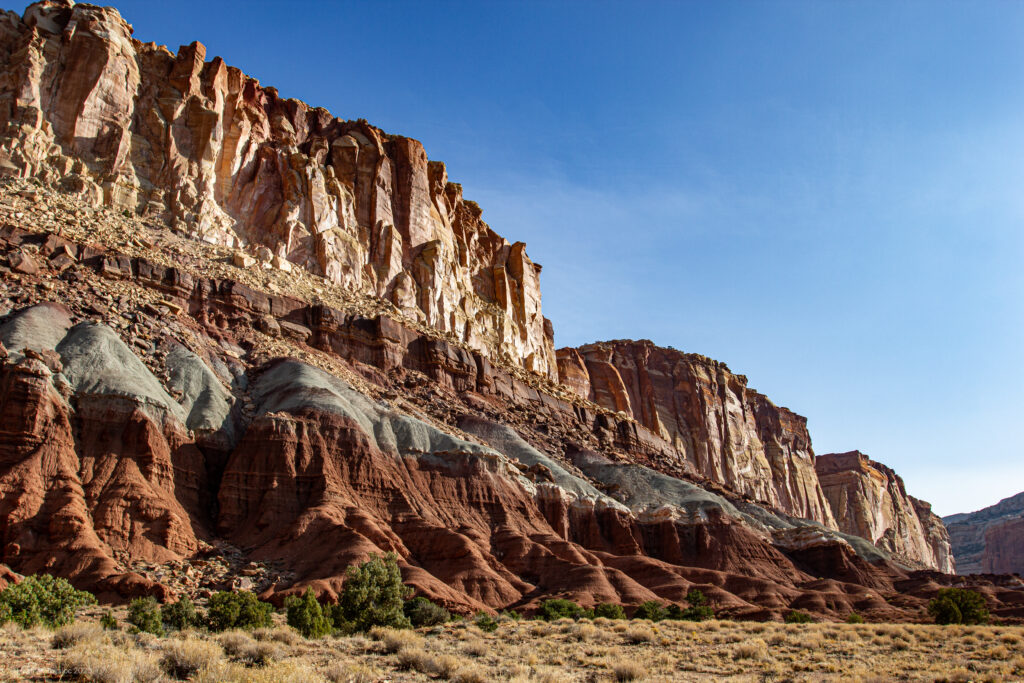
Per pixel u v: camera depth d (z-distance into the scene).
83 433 60.00
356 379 87.00
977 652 35.72
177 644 27.52
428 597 54.25
